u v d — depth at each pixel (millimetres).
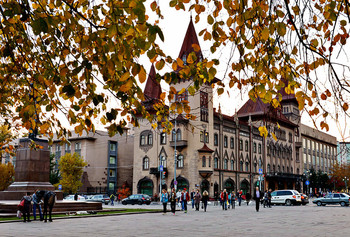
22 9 5438
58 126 8195
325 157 104562
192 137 54906
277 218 22625
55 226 17094
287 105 79250
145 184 59719
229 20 5582
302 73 5824
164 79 5918
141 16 4613
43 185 26547
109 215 25141
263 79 5918
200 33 5629
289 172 78875
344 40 5504
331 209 34250
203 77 5828
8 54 6359
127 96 6133
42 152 26969
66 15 5238
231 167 61656
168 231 15211
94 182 70875
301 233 14469
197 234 14156
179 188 55594
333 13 5371
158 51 5395
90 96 6469
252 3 5590
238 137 63688
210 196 55062
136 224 18391
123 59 5621
